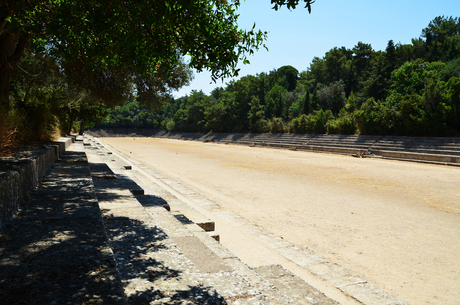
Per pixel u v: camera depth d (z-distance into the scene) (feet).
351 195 45.09
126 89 62.54
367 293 15.43
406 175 67.51
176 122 395.75
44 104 46.50
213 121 308.81
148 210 20.79
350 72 257.55
